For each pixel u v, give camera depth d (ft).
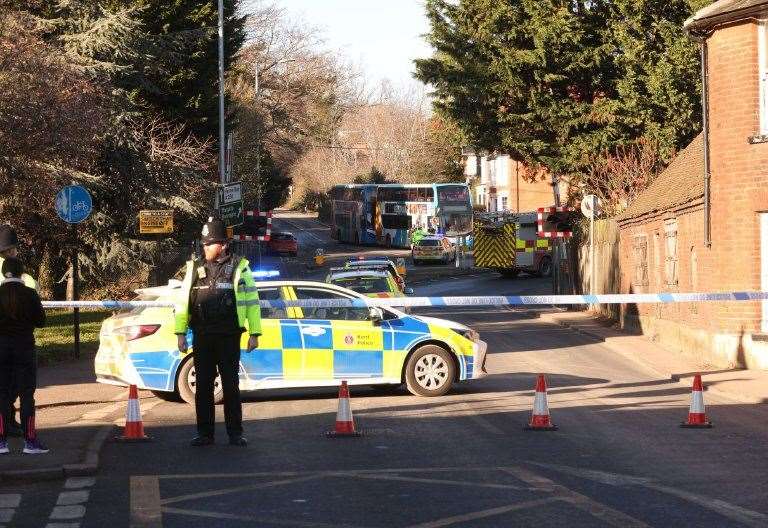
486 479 36.37
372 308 60.08
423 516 30.86
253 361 57.88
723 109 80.94
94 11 139.13
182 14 165.89
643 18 149.79
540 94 166.20
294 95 252.21
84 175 121.29
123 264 145.48
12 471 36.52
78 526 30.04
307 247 348.79
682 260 94.38
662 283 106.52
